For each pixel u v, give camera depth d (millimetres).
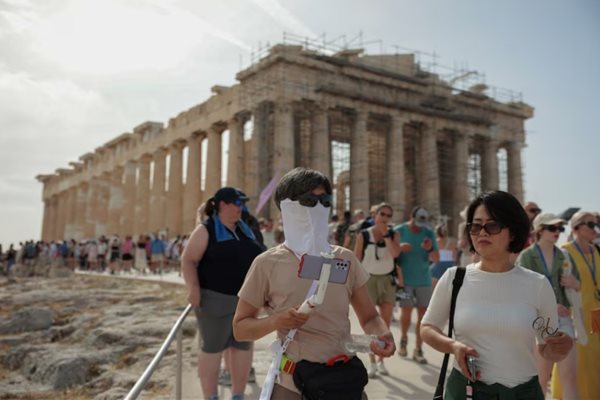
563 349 4078
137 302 21719
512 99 58781
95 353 12789
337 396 3592
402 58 50906
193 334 14609
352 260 4035
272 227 25484
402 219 46969
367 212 45281
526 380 4074
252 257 7336
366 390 8281
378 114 48469
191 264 7137
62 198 88312
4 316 19984
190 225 53750
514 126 58594
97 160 75625
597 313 5645
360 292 4062
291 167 42969
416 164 53312
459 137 53812
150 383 10039
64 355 12797
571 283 6965
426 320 4461
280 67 43625
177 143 58719
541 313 4227
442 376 4348
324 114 45094
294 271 3818
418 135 53125
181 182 58438
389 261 10117
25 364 13500
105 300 22734
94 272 42000
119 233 68375
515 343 4102
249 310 3906
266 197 25594
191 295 6941
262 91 45062
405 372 9375
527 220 4316
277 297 3834
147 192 64312
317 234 3885
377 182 57188
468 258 14227
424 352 10992
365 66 46719
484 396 4047
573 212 9039
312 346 3732
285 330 3822
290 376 3764
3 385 11969
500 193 4332
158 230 59469
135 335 14250
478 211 4336
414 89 50344
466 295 4277
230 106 49875
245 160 51375
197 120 54812
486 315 4133
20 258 45812
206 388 7039
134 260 43250
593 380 6961
